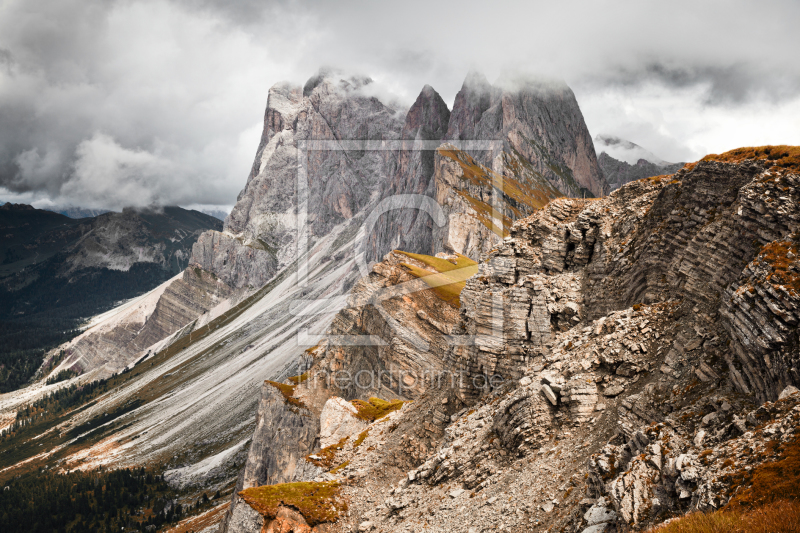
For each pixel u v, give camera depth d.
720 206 35.72
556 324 45.12
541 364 41.12
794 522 14.80
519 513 31.14
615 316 38.62
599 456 28.22
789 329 23.34
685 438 24.55
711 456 20.91
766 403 21.64
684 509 20.28
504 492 34.31
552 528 27.81
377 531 42.75
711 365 28.39
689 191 39.34
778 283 24.75
